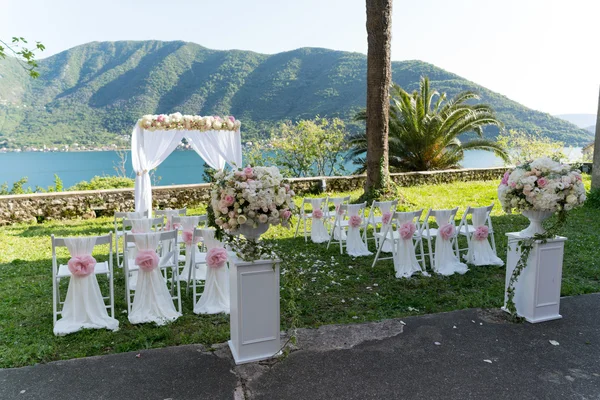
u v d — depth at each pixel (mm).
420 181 13156
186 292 4676
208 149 9438
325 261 5852
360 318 3902
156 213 8641
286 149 16781
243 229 3080
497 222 7918
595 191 9539
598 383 2783
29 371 2945
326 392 2695
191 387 2758
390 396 2652
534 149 18625
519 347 3262
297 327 3662
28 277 5246
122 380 2836
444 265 5312
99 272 3932
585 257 5672
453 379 2834
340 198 7074
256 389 2734
